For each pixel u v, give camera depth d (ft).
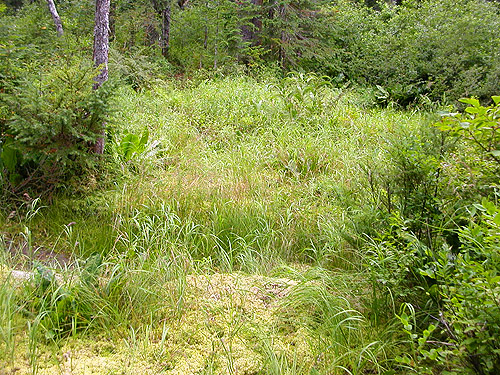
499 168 7.91
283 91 25.73
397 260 8.47
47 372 7.26
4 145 13.25
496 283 5.89
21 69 14.78
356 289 9.78
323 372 7.62
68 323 8.45
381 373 7.64
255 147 19.44
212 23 36.58
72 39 29.63
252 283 10.60
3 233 12.02
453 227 8.73
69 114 12.76
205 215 14.08
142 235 11.99
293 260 12.89
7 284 8.70
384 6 50.08
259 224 13.93
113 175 15.17
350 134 21.93
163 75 32.40
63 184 14.06
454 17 37.96
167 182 15.46
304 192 15.93
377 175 10.81
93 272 9.36
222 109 24.59
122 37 38.52
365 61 39.06
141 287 9.16
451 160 8.72
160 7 40.63
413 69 34.65
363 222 10.48
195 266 11.33
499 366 6.20
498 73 29.40
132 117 21.75
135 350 7.95
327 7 42.55
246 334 8.66
